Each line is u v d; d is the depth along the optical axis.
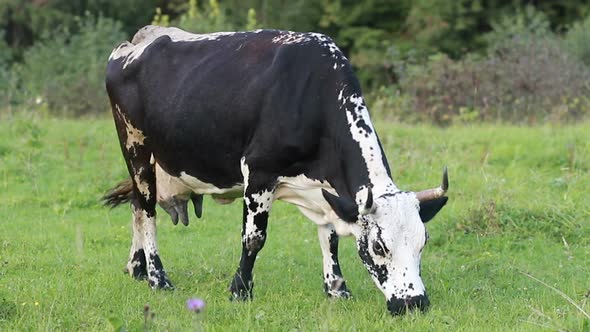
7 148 21.33
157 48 13.38
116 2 47.72
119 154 21.38
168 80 13.09
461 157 20.22
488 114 26.95
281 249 15.03
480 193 17.06
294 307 11.74
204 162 12.76
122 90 13.72
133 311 11.45
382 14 44.19
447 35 41.19
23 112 25.56
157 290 12.81
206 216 17.33
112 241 15.63
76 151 21.61
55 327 10.82
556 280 12.99
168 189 13.66
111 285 12.84
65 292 12.16
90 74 33.03
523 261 14.02
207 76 12.56
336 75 11.79
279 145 11.78
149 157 13.70
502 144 20.83
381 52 42.03
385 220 10.69
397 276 10.67
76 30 47.25
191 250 14.95
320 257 14.64
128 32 48.94
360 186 11.40
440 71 28.53
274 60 11.99
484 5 41.09
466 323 10.86
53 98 32.06
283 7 45.47
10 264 13.80
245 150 12.18
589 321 10.25
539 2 42.09
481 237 15.15
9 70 42.22
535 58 28.20
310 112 11.75
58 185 19.12
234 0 46.59
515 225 15.36
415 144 21.50
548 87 27.11
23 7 47.03
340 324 10.72
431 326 10.52
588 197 16.77
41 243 15.20
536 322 10.80
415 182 18.58
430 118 27.44
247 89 12.06
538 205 15.98
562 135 21.39
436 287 12.62
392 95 30.30
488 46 38.69
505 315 11.31
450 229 15.48
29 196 18.44
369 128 11.57
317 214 12.35
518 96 27.22
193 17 34.59
